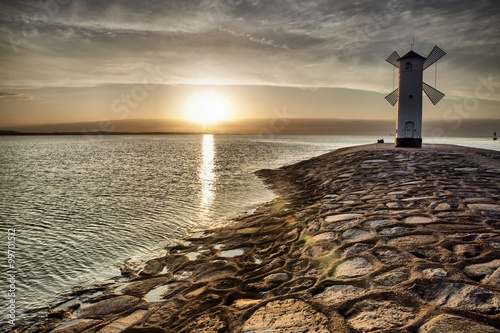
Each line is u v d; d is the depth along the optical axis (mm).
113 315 5262
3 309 5801
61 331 4941
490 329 3299
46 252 8742
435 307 3814
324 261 5848
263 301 4707
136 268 7512
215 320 4426
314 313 4137
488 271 4492
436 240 5902
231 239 8828
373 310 3961
